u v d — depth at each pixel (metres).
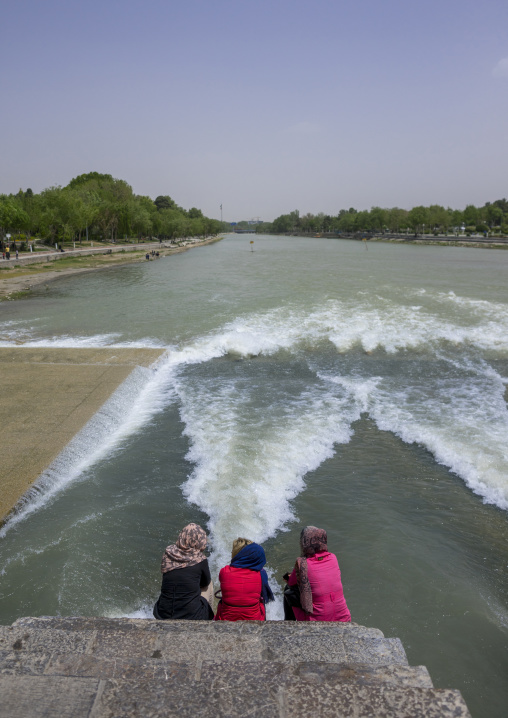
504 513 6.77
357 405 10.78
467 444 8.56
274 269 46.66
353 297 26.11
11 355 14.04
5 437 8.63
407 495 7.23
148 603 5.10
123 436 9.30
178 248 94.75
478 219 155.38
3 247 55.75
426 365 13.83
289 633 2.93
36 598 5.10
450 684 4.11
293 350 15.41
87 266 50.72
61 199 67.50
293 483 7.48
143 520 6.56
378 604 5.05
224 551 5.82
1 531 6.26
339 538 6.19
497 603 5.09
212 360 14.54
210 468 7.87
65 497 7.14
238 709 1.95
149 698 2.01
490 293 27.81
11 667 2.32
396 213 161.38
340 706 1.96
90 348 14.88
